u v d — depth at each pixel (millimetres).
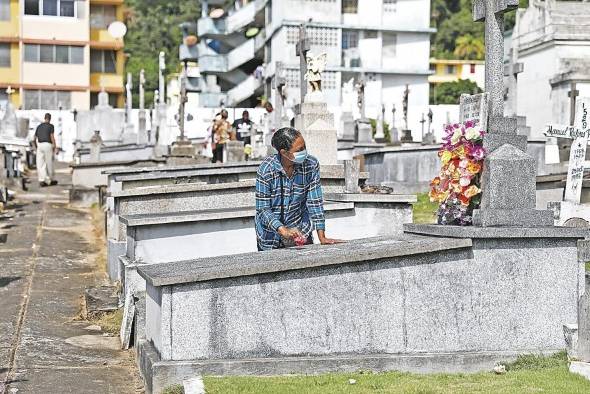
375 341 7281
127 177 15648
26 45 59031
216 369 6887
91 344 9000
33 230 17688
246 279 7047
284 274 7109
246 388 6496
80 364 8219
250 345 7047
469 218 7820
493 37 7688
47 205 22562
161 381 6816
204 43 68375
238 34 67938
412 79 59438
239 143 22750
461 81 76438
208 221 10680
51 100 59562
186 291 6945
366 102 57094
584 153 12953
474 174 7688
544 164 21094
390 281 7328
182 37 83375
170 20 91312
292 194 8078
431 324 7395
